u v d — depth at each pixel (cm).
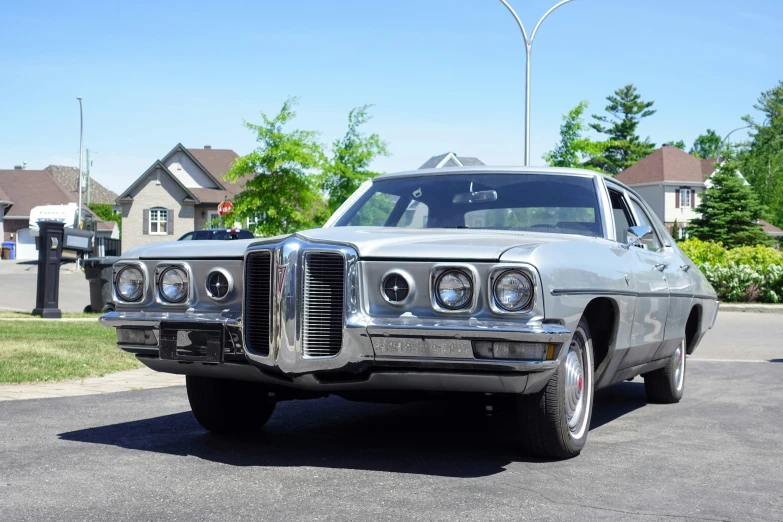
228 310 485
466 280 433
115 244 5488
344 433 572
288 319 445
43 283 1525
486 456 499
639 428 611
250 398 555
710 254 2719
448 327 426
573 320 454
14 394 713
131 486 423
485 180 593
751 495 421
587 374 505
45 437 545
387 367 445
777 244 5878
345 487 423
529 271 427
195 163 5753
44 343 1011
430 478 443
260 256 462
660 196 6688
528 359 423
